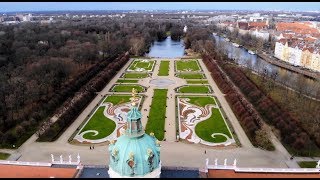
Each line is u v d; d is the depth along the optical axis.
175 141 180.38
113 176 79.69
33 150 170.88
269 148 172.75
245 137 186.38
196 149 171.62
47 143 178.50
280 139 184.88
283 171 98.19
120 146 78.62
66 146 175.12
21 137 186.00
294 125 192.00
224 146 175.38
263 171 98.06
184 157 162.62
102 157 162.62
